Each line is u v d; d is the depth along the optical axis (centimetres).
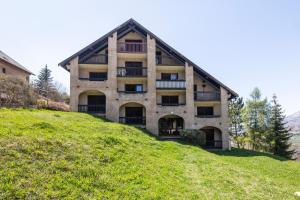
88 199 740
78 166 908
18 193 680
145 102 3128
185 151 1905
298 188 1363
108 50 3133
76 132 1408
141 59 3391
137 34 3378
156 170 1133
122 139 1488
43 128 1267
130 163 1102
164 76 3447
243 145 5909
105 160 1044
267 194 1112
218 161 1706
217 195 998
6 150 870
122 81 3325
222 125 3262
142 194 850
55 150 980
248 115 6166
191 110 3209
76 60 3052
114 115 3033
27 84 2572
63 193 735
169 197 877
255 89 6206
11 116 1445
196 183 1117
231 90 3322
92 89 3042
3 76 2312
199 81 3462
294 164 2353
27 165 821
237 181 1241
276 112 5047
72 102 2988
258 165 2044
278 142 4900
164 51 3328
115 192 820
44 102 2748
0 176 727
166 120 3416
